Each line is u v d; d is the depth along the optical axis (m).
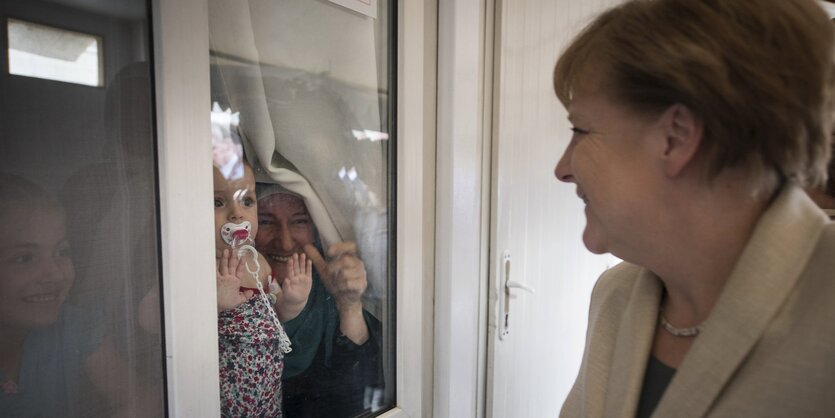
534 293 1.38
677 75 0.37
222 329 0.76
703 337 0.41
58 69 0.57
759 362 0.38
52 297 0.59
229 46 0.72
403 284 1.05
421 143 1.06
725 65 0.35
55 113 0.58
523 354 1.36
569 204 1.50
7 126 0.54
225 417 0.78
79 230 0.61
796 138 0.36
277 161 0.81
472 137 1.12
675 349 0.49
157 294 0.68
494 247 1.21
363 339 1.01
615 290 0.61
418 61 1.03
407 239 1.05
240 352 0.79
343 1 0.87
